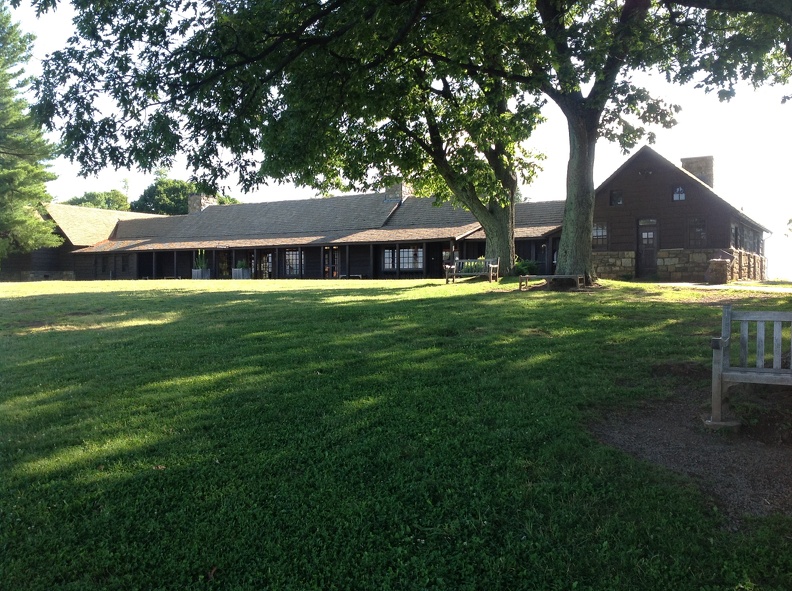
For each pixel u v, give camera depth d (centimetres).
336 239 3538
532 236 3011
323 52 1067
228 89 1006
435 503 379
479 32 1127
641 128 1471
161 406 570
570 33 1127
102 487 409
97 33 930
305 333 911
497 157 1934
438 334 870
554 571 311
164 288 2031
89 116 952
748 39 1225
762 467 402
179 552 338
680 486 379
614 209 2828
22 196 3766
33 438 500
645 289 1428
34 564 334
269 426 505
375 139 1819
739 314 470
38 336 998
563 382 591
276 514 371
